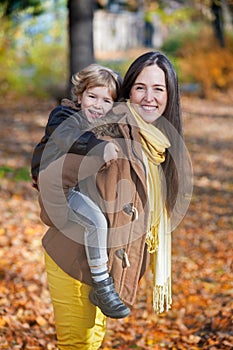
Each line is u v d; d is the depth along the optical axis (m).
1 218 10.09
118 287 4.11
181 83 30.27
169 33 35.91
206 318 7.23
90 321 4.25
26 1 19.30
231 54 30.59
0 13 19.92
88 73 4.22
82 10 15.16
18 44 25.89
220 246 10.56
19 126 19.06
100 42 41.66
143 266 4.38
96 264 3.98
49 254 4.21
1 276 7.93
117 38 42.47
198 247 10.49
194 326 7.05
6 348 5.92
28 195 11.58
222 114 25.38
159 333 6.75
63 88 24.86
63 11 25.34
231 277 8.90
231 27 32.12
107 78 4.21
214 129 22.20
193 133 21.25
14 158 14.62
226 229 11.67
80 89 4.26
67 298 4.20
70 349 4.32
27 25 24.69
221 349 6.18
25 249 9.01
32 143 16.66
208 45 31.39
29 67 26.06
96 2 29.28
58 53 26.61
